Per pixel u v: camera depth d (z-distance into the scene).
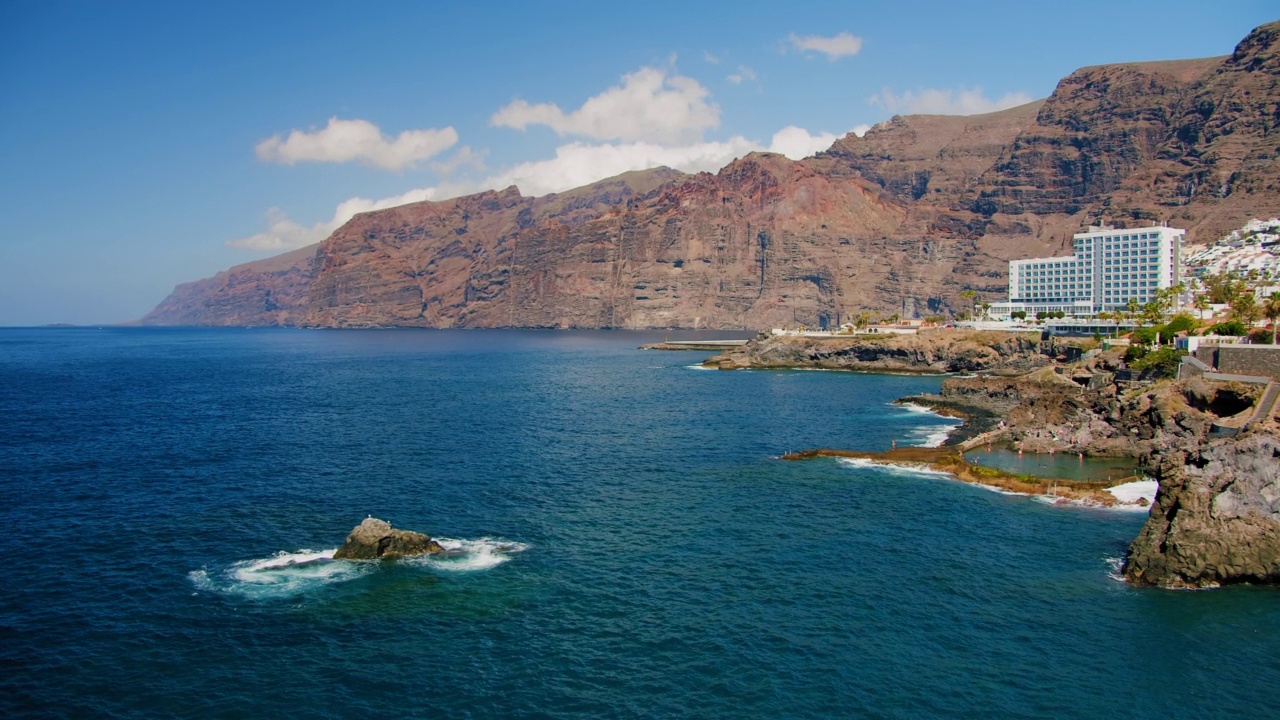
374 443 128.25
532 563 71.56
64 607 62.28
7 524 82.31
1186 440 101.69
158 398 194.25
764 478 102.75
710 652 55.66
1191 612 61.50
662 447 124.81
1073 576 68.56
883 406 174.25
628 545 76.38
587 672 53.19
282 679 52.41
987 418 151.12
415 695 50.66
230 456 117.12
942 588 65.94
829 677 52.50
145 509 88.06
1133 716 48.72
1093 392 145.00
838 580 67.62
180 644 56.72
